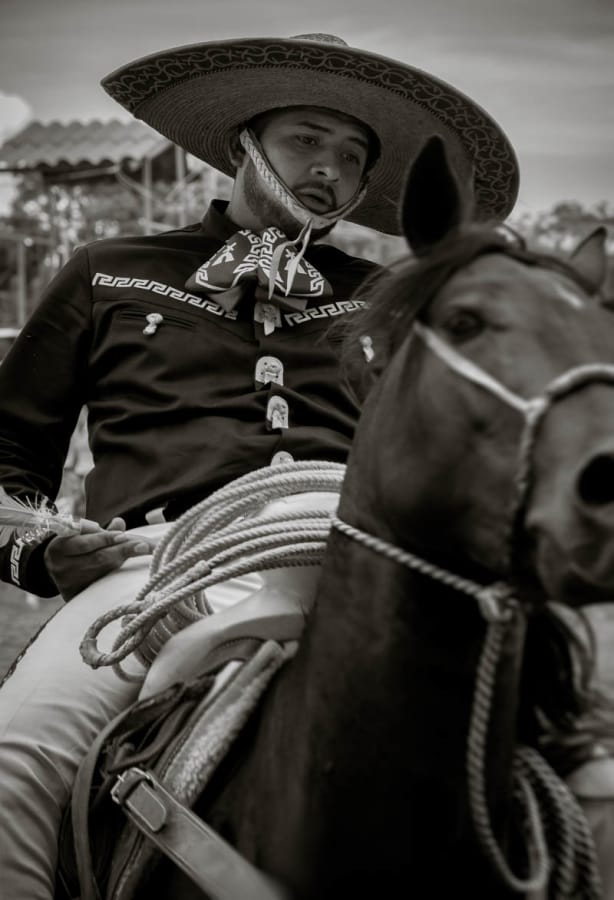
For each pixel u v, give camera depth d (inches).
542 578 54.7
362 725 65.3
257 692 73.8
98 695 89.1
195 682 78.2
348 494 68.7
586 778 72.9
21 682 90.4
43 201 731.4
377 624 65.4
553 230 511.2
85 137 641.6
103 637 90.4
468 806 64.4
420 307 62.7
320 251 110.2
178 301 103.8
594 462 53.4
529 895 67.7
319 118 105.8
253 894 67.5
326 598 69.0
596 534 52.9
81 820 78.3
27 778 84.9
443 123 107.4
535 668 71.7
